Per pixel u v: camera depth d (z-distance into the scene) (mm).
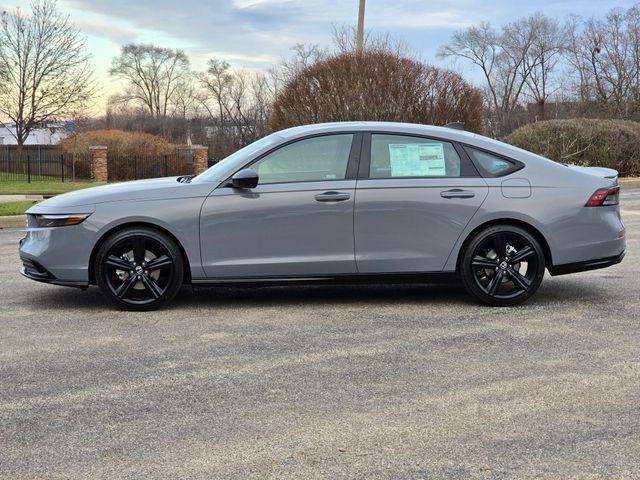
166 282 6125
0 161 36500
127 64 86000
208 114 68250
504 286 6281
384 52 23875
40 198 19734
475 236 6152
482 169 6207
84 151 33281
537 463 3199
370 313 6062
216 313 6098
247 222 6035
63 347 5086
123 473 3133
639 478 3047
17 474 3133
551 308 6184
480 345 5066
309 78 23891
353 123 6371
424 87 23219
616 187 6375
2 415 3818
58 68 40281
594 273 7863
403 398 4023
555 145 25094
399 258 6113
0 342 5219
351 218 6059
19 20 39500
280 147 6168
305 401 3992
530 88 62188
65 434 3562
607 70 49125
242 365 4648
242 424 3674
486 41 62938
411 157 6199
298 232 6051
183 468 3176
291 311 6156
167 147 34938
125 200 6062
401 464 3199
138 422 3711
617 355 4805
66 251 6059
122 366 4645
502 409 3844
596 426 3605
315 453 3320
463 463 3203
